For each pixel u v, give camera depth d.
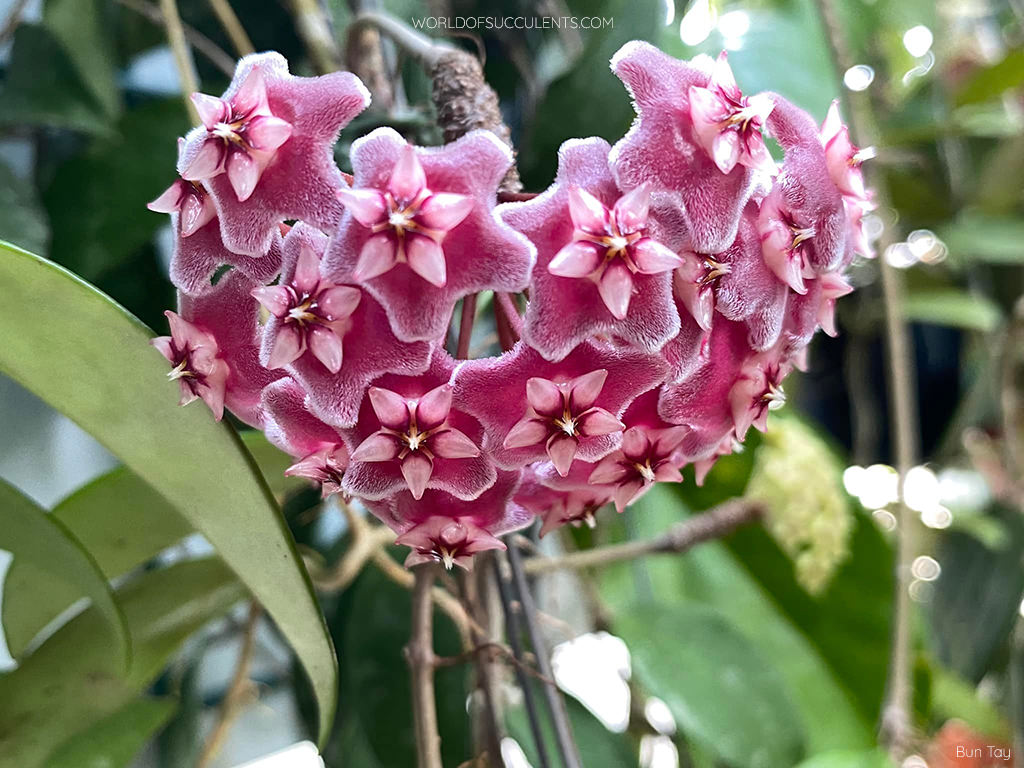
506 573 0.11
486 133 0.06
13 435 0.14
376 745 0.13
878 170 0.15
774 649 0.17
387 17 0.09
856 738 0.16
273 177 0.06
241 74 0.06
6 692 0.11
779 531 0.14
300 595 0.08
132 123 0.13
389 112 0.10
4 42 0.14
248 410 0.07
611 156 0.06
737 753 0.13
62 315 0.07
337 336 0.06
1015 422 0.25
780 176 0.07
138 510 0.10
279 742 0.19
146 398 0.07
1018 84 0.24
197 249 0.07
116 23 0.15
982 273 0.25
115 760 0.11
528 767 0.13
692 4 0.15
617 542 0.17
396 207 0.06
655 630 0.14
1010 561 0.22
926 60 0.23
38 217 0.13
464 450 0.06
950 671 0.22
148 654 0.11
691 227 0.06
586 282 0.06
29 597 0.10
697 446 0.07
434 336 0.06
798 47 0.16
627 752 0.14
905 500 0.14
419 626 0.10
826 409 0.25
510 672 0.13
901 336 0.15
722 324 0.07
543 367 0.06
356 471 0.06
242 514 0.08
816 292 0.08
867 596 0.16
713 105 0.06
